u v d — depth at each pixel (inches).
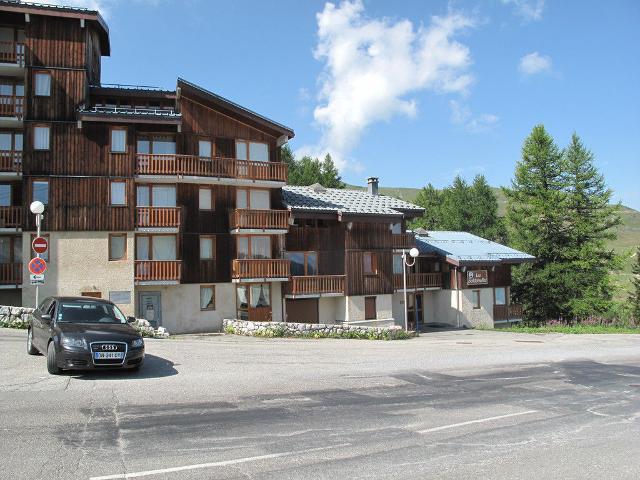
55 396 377.7
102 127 1061.8
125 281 1044.5
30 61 1042.1
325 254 1253.1
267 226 1154.0
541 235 1946.4
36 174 1016.9
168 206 1107.3
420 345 865.5
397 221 1301.7
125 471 237.3
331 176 2573.8
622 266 1886.1
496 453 283.0
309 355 665.0
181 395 396.5
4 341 634.2
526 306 1947.6
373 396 425.1
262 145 1222.3
